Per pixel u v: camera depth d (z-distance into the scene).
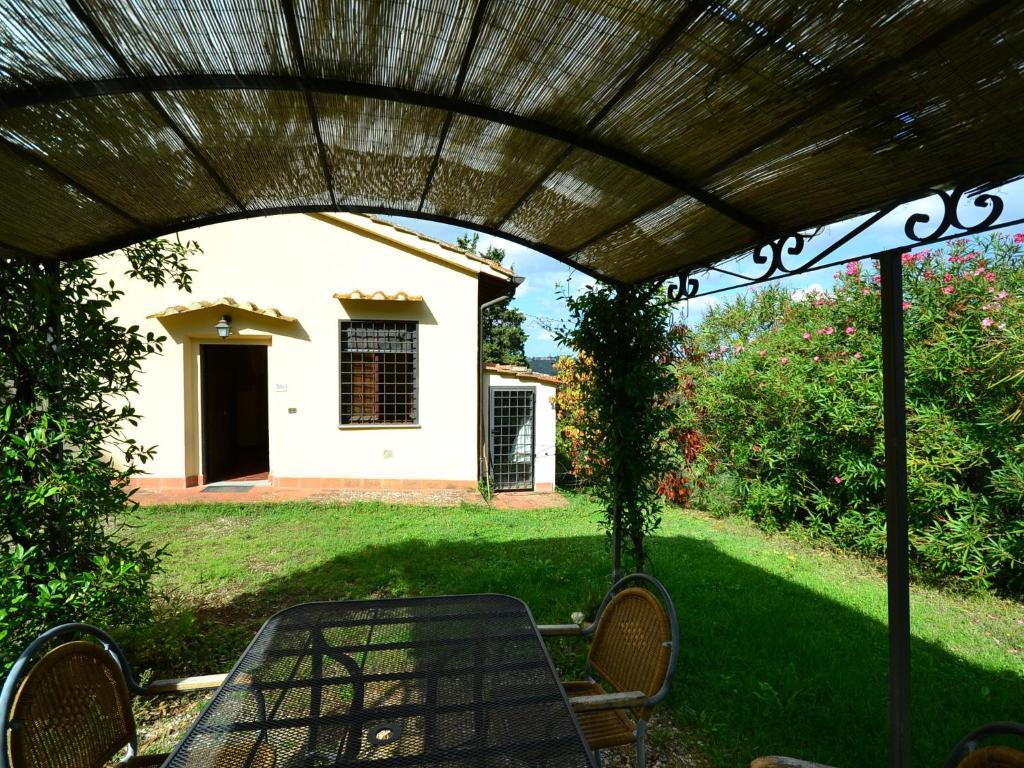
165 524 6.45
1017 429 4.52
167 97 2.13
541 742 1.55
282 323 8.41
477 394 9.02
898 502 2.07
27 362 2.54
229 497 7.78
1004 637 3.86
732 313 8.86
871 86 1.67
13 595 2.38
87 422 2.70
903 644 2.04
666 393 3.87
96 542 2.84
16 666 1.44
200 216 3.14
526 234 3.62
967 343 4.68
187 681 1.92
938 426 4.81
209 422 8.88
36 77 1.84
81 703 1.61
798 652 3.44
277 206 3.29
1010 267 4.84
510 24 1.82
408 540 5.93
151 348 3.03
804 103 1.84
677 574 4.91
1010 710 2.88
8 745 1.33
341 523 6.63
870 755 2.50
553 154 2.63
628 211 2.97
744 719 2.73
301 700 1.73
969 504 4.76
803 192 2.34
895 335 2.09
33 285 2.60
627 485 3.76
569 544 5.91
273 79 2.11
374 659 2.00
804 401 6.30
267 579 4.68
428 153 2.78
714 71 1.82
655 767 2.43
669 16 1.63
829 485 6.43
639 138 2.31
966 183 1.87
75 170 2.34
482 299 10.98
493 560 5.28
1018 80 1.50
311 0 1.73
